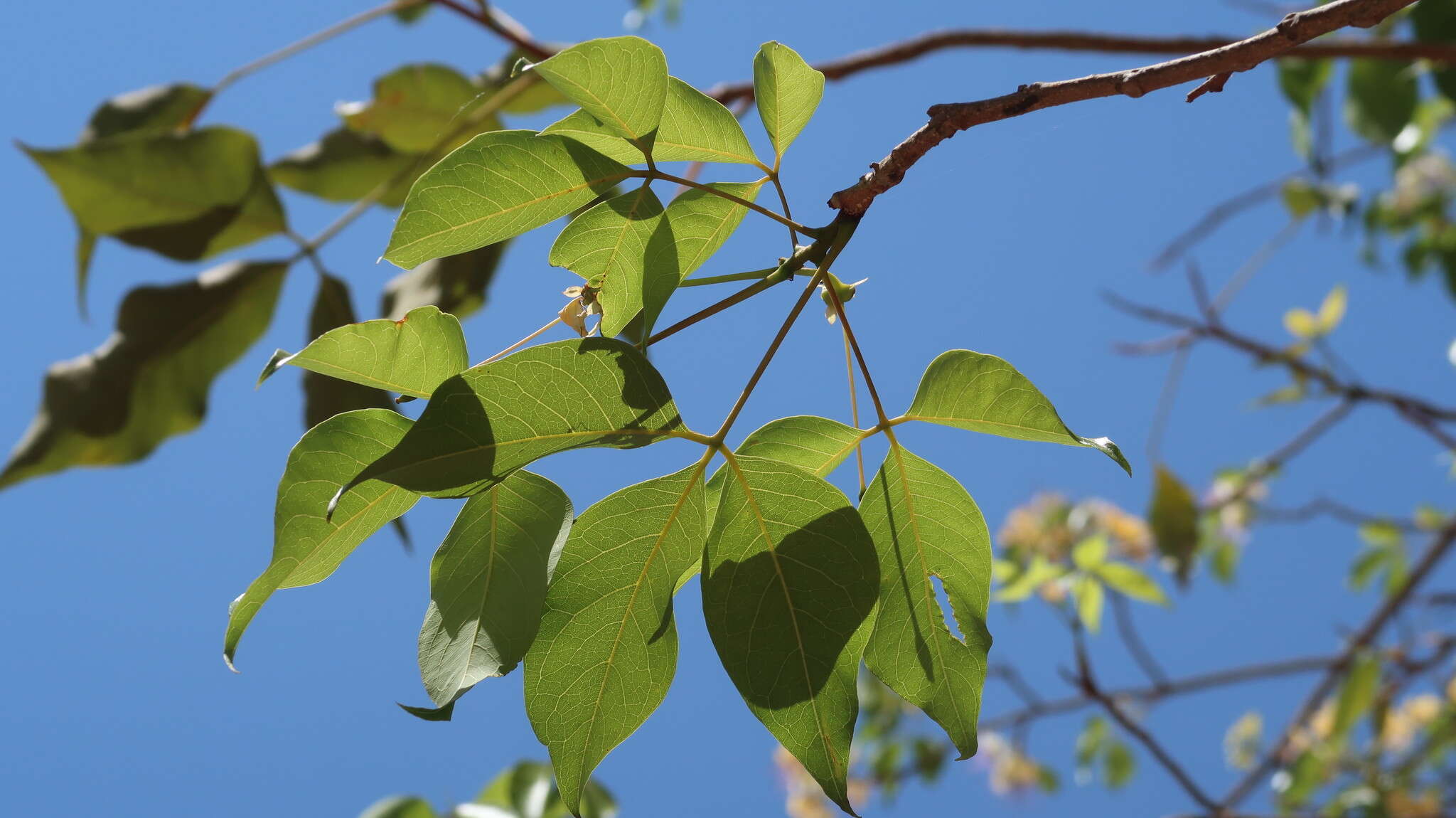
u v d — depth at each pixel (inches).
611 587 40.4
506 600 39.7
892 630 41.7
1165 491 93.0
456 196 41.1
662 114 41.5
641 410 40.1
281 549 40.0
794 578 40.6
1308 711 104.8
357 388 50.6
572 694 40.3
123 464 53.9
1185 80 40.2
